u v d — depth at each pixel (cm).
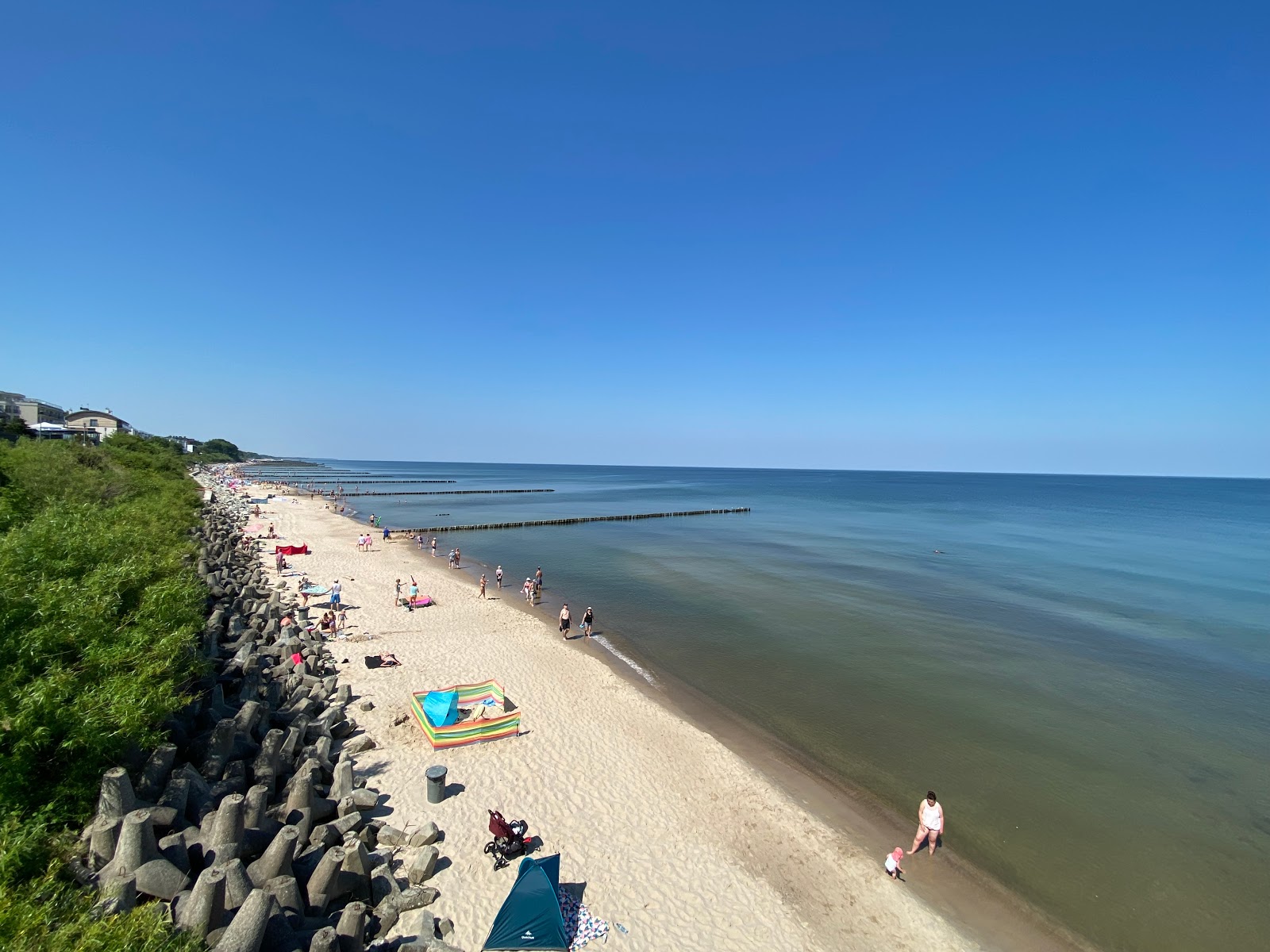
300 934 1001
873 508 13162
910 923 1332
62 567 1529
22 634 1211
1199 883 1520
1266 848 1669
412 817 1530
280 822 1327
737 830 1611
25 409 10944
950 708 2494
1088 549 7131
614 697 2383
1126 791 1930
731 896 1367
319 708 2011
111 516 2631
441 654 2752
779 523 9700
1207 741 2288
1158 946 1317
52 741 1114
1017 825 1731
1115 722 2427
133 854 1003
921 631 3541
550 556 5900
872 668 2919
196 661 1714
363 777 1691
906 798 1844
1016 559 6281
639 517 10162
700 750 2011
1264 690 2798
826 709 2441
